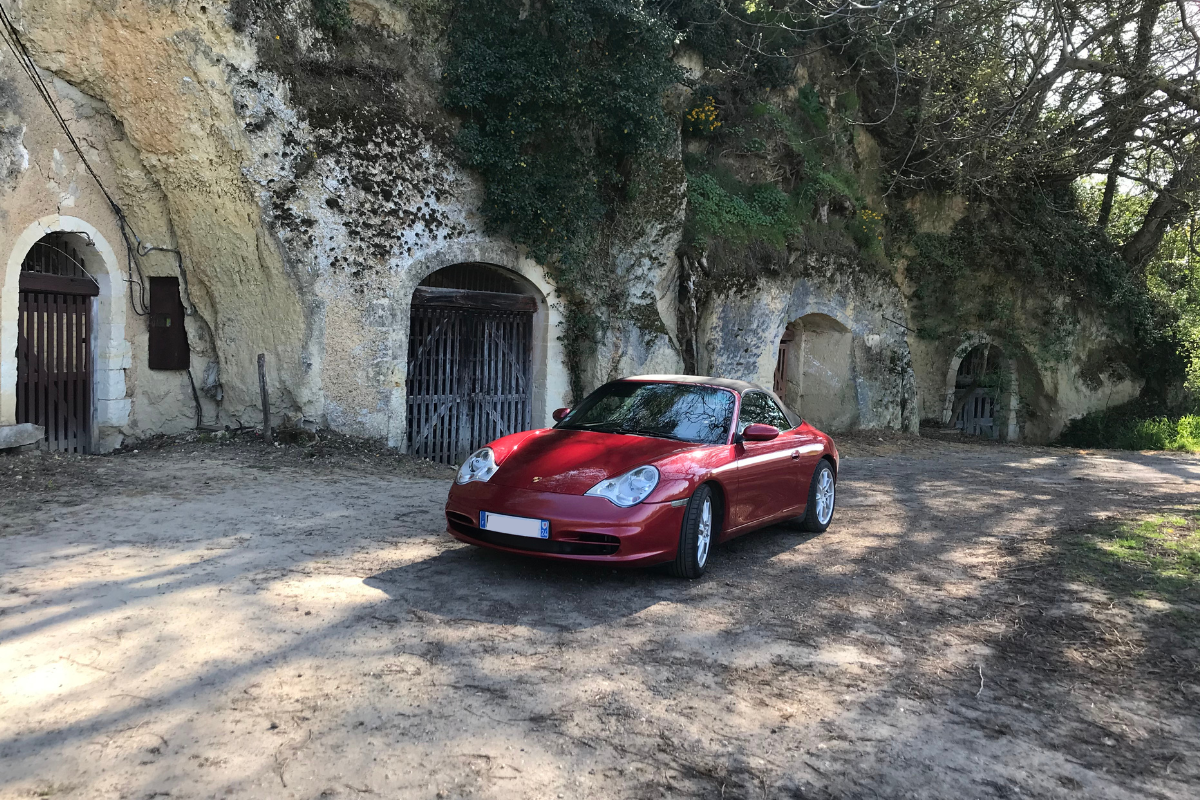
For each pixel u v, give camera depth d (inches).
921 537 286.5
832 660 162.6
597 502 197.5
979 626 188.4
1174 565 233.5
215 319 401.1
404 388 422.9
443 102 427.5
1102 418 866.8
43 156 345.1
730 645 167.6
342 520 263.0
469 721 125.3
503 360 488.4
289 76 373.1
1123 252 931.3
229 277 389.4
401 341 418.6
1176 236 1007.6
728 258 575.5
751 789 110.8
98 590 179.9
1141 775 121.3
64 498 271.0
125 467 324.5
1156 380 924.0
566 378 506.9
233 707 125.6
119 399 386.0
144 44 344.2
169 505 270.1
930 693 148.4
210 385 409.4
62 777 103.6
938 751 125.5
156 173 372.2
